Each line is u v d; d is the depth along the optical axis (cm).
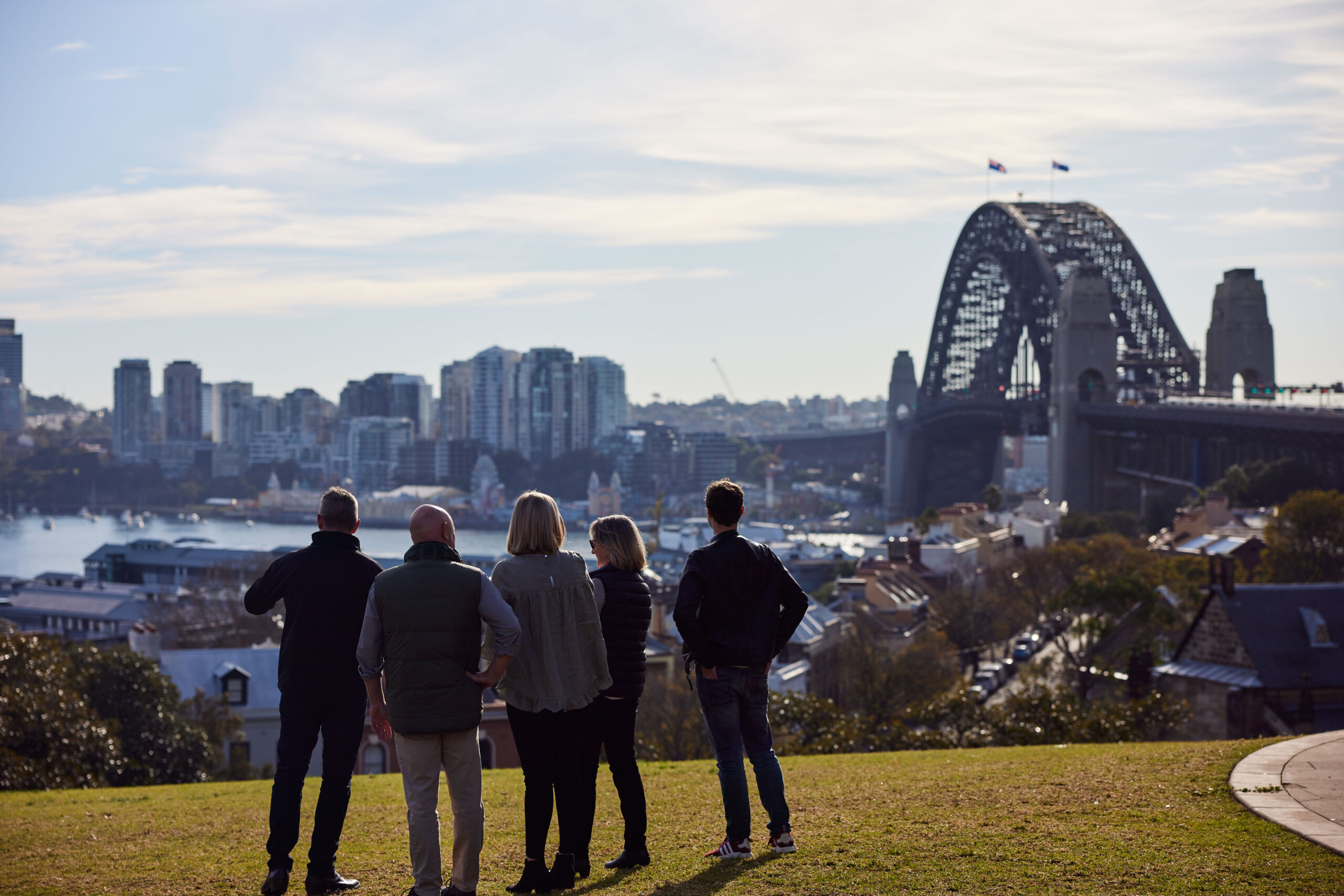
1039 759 1888
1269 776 1297
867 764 2091
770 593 1120
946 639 10050
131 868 1245
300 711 1094
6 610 15762
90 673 4906
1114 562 11538
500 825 1389
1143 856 1005
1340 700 4847
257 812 1670
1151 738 5069
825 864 1038
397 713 983
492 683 1010
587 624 1074
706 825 1307
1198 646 5238
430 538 1023
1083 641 9250
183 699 5903
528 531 1065
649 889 994
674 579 12525
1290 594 5103
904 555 14112
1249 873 943
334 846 1078
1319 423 14612
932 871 992
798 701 4347
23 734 3547
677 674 6456
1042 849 1052
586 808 1120
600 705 1116
